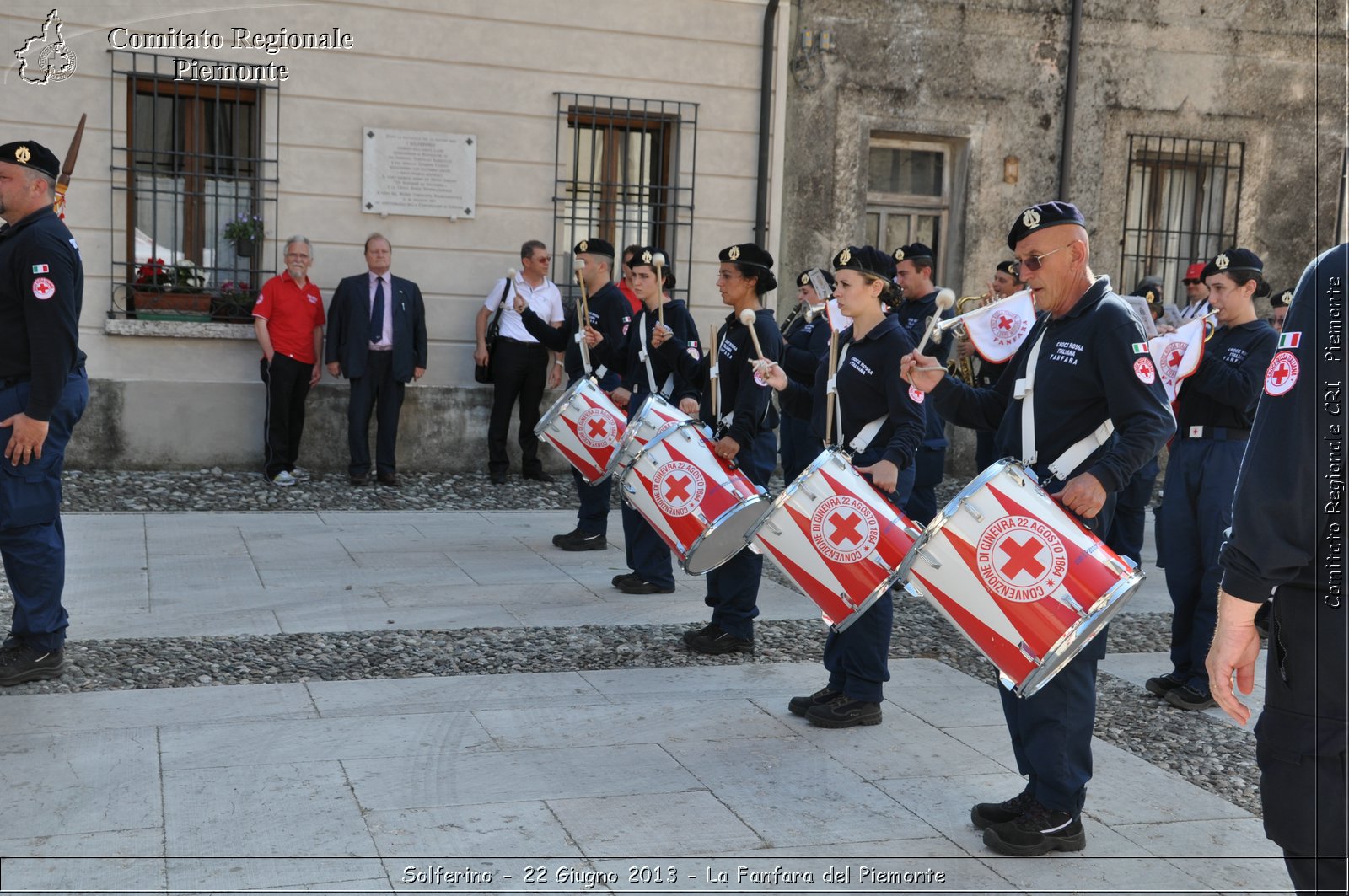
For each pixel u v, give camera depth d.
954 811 3.74
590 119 10.66
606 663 5.26
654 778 3.93
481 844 3.39
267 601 6.08
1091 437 3.49
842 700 4.55
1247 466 2.33
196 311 9.80
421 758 4.04
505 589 6.53
